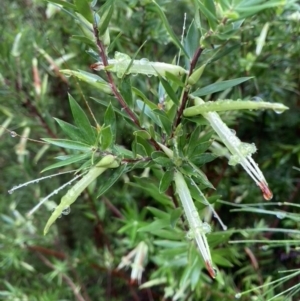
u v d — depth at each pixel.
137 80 0.28
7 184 0.35
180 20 0.33
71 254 0.34
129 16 0.28
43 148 0.30
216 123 0.14
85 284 0.34
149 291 0.32
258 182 0.14
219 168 0.31
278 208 0.31
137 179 0.21
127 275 0.34
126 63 0.15
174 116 0.16
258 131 0.32
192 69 0.15
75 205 0.32
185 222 0.22
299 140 0.32
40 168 0.35
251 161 0.14
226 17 0.13
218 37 0.14
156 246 0.29
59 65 0.29
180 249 0.24
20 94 0.28
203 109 0.15
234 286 0.28
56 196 0.34
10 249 0.31
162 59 0.32
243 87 0.30
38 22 0.32
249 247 0.29
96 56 0.16
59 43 0.31
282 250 0.29
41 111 0.29
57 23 0.31
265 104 0.13
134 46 0.28
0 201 0.35
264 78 0.29
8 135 0.34
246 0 0.13
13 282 0.35
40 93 0.29
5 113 0.30
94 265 0.32
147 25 0.27
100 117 0.32
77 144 0.15
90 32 0.15
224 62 0.28
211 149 0.27
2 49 0.28
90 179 0.15
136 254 0.28
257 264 0.28
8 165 0.35
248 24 0.26
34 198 0.34
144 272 0.34
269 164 0.31
